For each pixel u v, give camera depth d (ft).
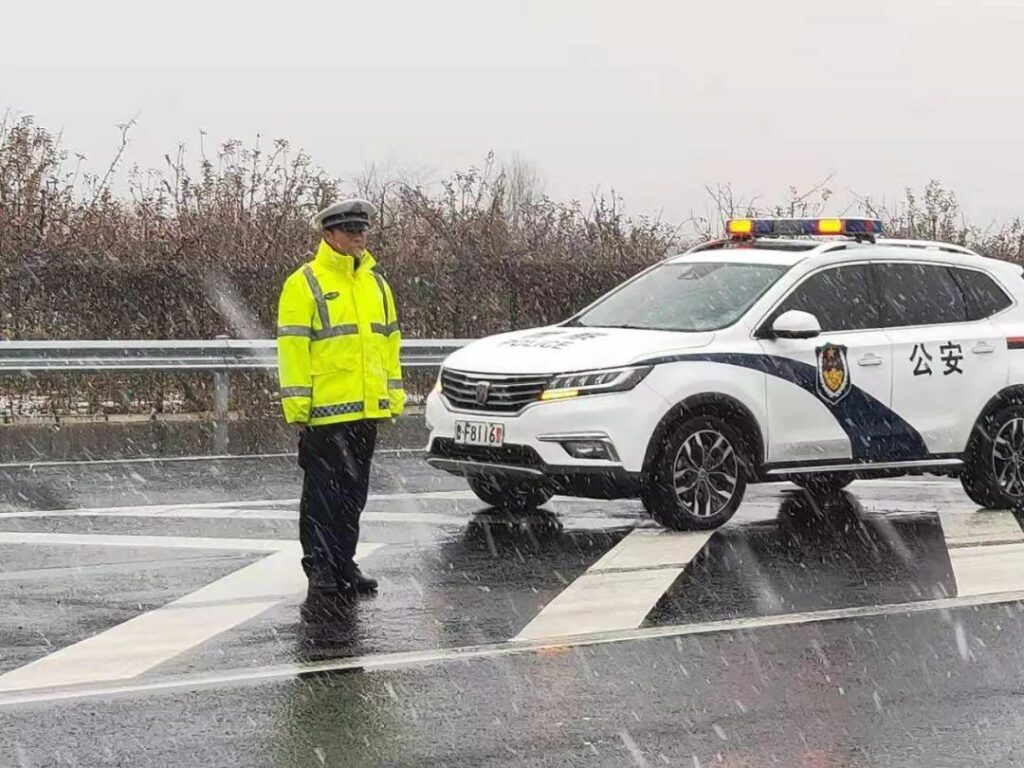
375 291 27.30
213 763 17.85
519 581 27.91
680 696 20.67
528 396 32.14
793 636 23.99
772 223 37.29
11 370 46.60
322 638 23.62
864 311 35.35
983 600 26.68
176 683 21.07
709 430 32.86
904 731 19.22
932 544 32.01
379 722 19.42
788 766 17.89
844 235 37.14
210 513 35.06
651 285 36.63
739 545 31.60
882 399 34.94
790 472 33.94
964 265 37.19
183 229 58.34
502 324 62.75
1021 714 19.95
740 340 33.58
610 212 66.64
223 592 26.76
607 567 29.22
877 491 39.88
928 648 23.35
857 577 28.58
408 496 38.01
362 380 26.76
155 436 49.01
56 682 21.09
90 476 41.22
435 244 63.87
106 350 47.52
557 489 32.40
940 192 76.33
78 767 17.71
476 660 22.39
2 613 25.08
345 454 26.73
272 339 56.39
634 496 32.55
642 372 32.14
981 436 36.35
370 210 27.07
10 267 53.83
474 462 33.01
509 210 66.95
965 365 36.06
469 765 17.87
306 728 19.16
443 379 34.17
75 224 57.62
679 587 27.50
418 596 26.63
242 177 61.26
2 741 18.58
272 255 57.72
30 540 31.50
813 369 34.06
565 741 18.74
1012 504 36.73
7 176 57.77
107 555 29.94
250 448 48.88
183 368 48.03
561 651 22.95
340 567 26.76
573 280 63.41
